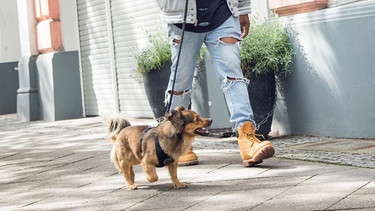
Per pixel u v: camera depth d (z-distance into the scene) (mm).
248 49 8688
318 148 7820
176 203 5820
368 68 8148
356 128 8352
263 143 6840
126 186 6691
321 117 8758
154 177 6277
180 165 7371
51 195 6688
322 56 8641
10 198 6758
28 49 15609
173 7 7012
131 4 12914
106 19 13812
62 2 15016
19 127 14148
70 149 9625
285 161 7117
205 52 9594
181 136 6133
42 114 15430
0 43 19125
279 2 9320
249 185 6176
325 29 8562
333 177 6133
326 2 8812
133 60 12984
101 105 14453
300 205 5324
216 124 9703
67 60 15023
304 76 8898
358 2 8289
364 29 8133
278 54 8930
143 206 5852
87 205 6098
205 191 6137
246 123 6961
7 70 19188
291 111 9141
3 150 10312
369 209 5027
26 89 15594
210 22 7008
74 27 15055
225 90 7055
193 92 9922
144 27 12594
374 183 5770
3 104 19125
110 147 9430
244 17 7430
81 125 13172
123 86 13516
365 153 7195
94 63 14484
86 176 7441
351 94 8359
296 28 8938
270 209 5305
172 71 7242
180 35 7109
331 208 5145
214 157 7688
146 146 6211
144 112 12961
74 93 15102
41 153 9547
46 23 15109
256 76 8680
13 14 19141
